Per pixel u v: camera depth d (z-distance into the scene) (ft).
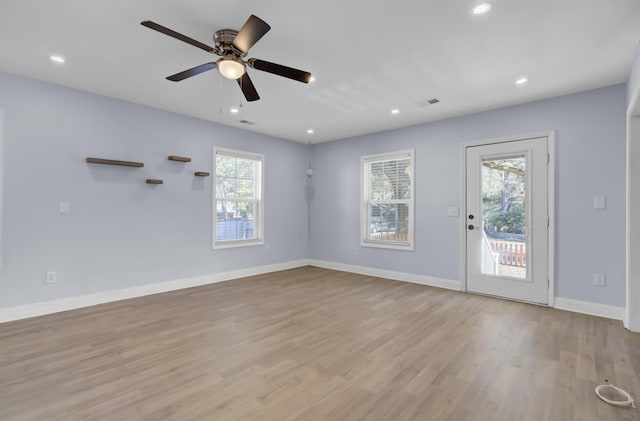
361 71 9.99
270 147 18.44
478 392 6.50
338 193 19.29
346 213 18.88
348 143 18.76
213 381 6.86
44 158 11.07
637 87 8.36
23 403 6.05
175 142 14.40
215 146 15.85
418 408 5.98
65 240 11.51
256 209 18.03
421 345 8.70
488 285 13.60
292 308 11.85
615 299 10.80
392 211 16.98
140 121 13.30
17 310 10.53
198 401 6.15
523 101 12.48
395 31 7.77
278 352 8.25
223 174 16.51
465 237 14.24
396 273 16.58
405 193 16.44
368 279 16.69
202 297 13.25
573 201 11.59
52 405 5.99
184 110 14.05
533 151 12.44
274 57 9.12
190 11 7.02
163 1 6.67
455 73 10.11
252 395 6.35
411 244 15.98
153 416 5.69
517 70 9.86
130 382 6.79
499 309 11.75
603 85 10.91
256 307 11.96
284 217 19.29
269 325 10.14
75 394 6.35
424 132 15.58
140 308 11.77
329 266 19.70
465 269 14.25
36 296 10.91
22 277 10.65
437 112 13.92
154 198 13.82
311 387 6.65
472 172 14.03
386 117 14.69
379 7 6.84
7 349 8.32
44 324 10.11
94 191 12.17
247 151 17.24
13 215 10.49
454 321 10.52
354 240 18.49
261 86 11.20
